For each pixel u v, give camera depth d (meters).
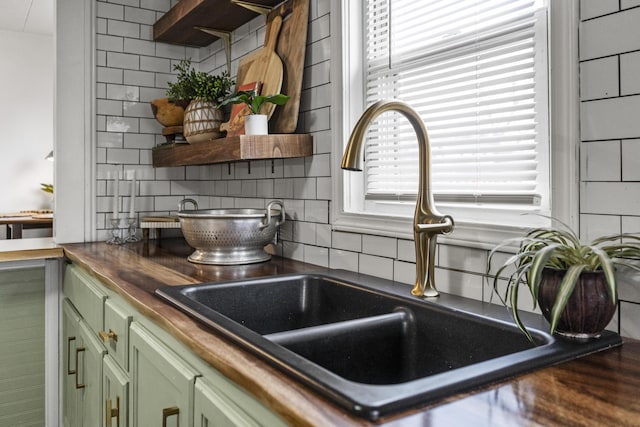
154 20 2.69
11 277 2.28
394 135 1.61
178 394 1.03
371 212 1.67
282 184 2.04
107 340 1.53
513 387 0.69
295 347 0.94
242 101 1.84
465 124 1.38
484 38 1.33
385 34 1.64
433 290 1.27
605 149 0.98
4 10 4.65
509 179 1.27
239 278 1.51
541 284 0.90
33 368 2.35
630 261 0.95
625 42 0.95
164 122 2.51
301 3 1.86
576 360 0.81
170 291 1.28
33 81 5.54
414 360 1.15
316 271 1.65
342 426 0.58
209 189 2.72
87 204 2.53
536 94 1.21
